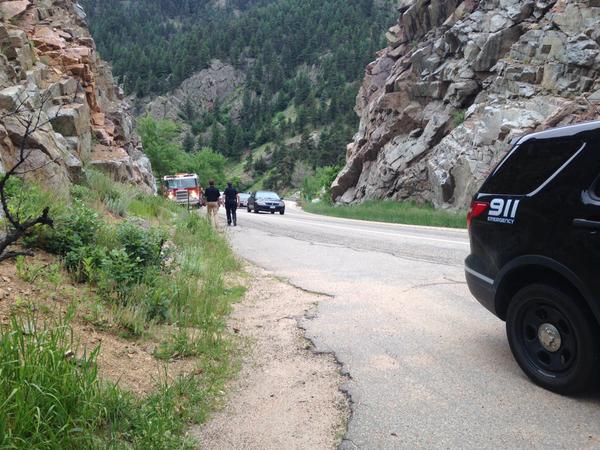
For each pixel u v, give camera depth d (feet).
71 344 11.97
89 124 61.52
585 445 10.34
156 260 22.34
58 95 56.13
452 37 110.42
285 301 23.67
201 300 20.61
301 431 11.13
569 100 81.61
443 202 96.68
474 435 10.82
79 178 40.68
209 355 15.42
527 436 10.73
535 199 13.29
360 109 163.94
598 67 80.33
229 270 31.14
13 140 33.53
